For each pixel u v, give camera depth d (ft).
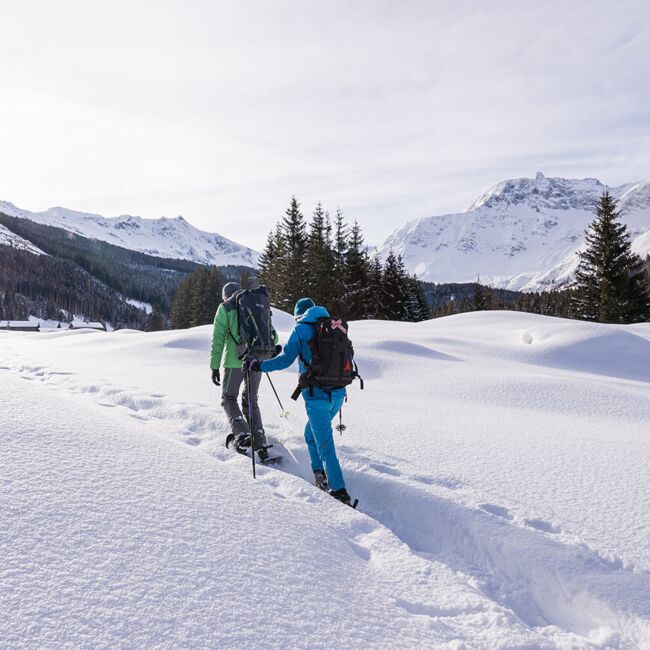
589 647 7.98
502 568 10.36
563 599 9.34
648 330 62.75
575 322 63.98
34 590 6.25
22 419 12.01
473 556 10.89
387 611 8.02
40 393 15.85
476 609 8.63
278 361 14.08
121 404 22.34
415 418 21.44
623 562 9.84
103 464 10.50
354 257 169.99
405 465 14.93
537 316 73.20
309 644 6.57
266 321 16.88
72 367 33.55
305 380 13.78
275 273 176.76
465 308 234.79
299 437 17.25
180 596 6.84
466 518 11.56
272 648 6.30
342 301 164.76
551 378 31.50
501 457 15.90
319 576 8.46
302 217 171.94
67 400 16.35
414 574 9.61
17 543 7.06
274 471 14.48
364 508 13.42
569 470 14.76
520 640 7.88
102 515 8.39
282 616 7.01
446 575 9.66
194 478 11.17
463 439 17.94
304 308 15.25
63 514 8.10
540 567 9.85
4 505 7.88
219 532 8.90
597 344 48.75
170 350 42.09
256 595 7.33
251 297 17.03
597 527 11.20
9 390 14.98
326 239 165.37
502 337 58.70
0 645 5.32
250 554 8.46
